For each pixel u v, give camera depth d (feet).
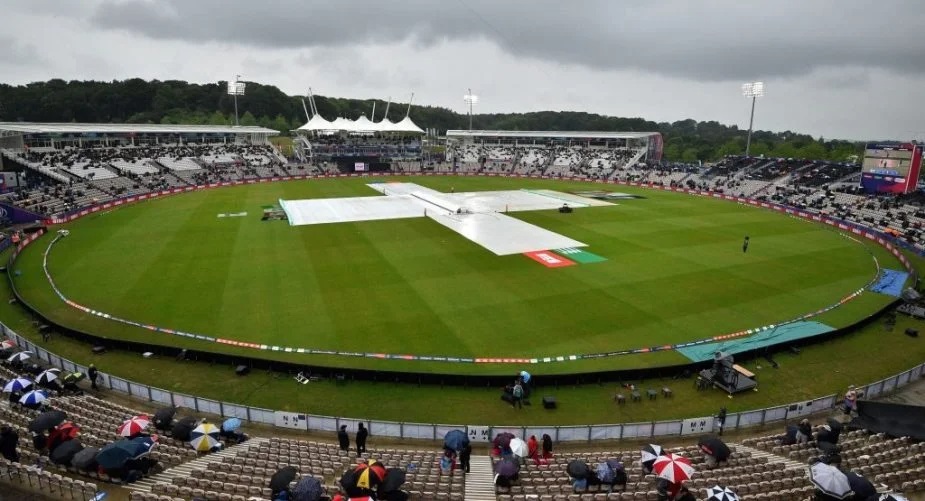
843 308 128.06
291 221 221.25
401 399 88.02
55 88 628.28
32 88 618.85
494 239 189.67
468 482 63.00
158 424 73.26
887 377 97.04
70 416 72.54
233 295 131.54
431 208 254.68
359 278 144.25
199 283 140.36
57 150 318.24
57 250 174.50
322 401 87.30
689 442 77.25
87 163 309.83
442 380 91.81
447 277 145.38
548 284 140.36
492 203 272.92
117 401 84.99
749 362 101.86
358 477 53.62
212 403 81.10
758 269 157.89
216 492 54.54
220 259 162.81
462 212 241.55
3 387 80.94
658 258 167.32
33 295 132.26
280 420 79.20
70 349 103.96
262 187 334.65
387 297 130.11
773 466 64.64
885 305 128.98
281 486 53.52
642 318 118.93
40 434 63.16
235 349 102.99
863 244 195.93
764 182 327.26
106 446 58.49
